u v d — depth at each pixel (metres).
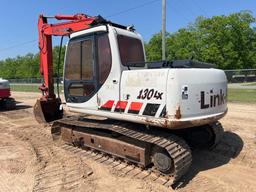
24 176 5.31
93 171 5.46
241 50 41.12
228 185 4.79
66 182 5.01
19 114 12.53
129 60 5.62
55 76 8.88
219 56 39.62
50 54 8.48
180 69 4.66
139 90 5.04
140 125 5.69
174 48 48.34
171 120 4.59
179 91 4.60
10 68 89.56
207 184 4.84
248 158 5.96
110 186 4.83
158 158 5.05
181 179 5.03
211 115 5.12
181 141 5.02
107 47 5.54
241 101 14.34
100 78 5.71
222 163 5.73
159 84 4.75
